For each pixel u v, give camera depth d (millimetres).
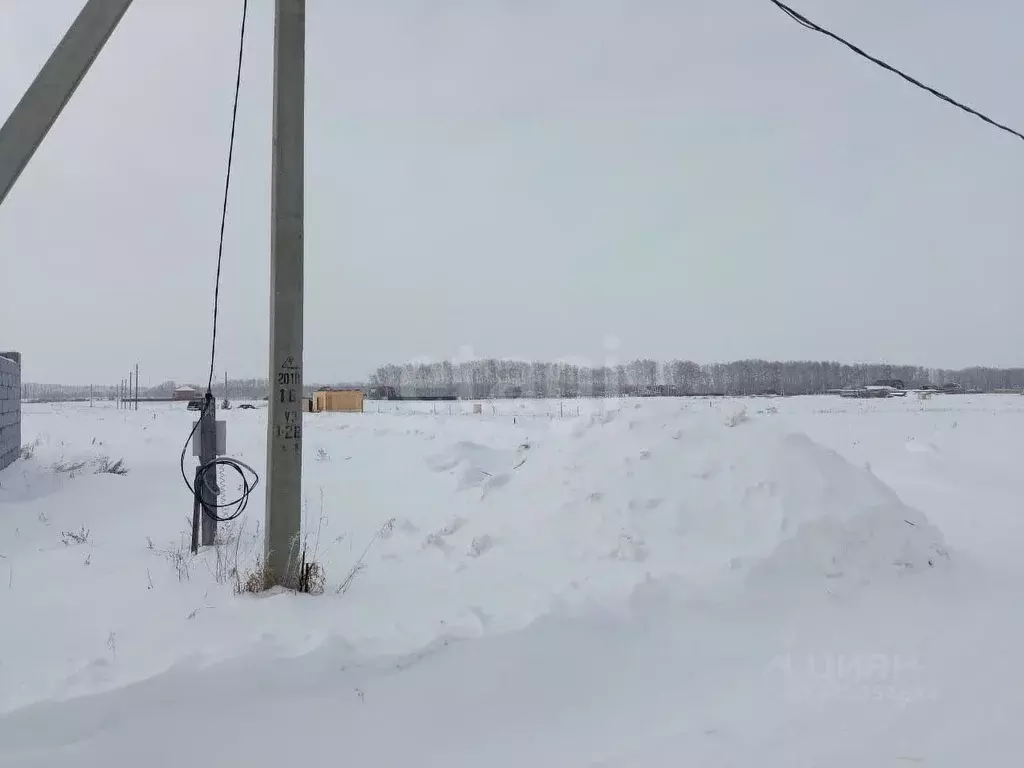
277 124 5887
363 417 39438
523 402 70188
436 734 3928
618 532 7035
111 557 7027
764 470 7590
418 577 6328
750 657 5066
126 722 3652
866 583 6391
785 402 57031
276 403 5805
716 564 6426
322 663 4277
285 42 5930
